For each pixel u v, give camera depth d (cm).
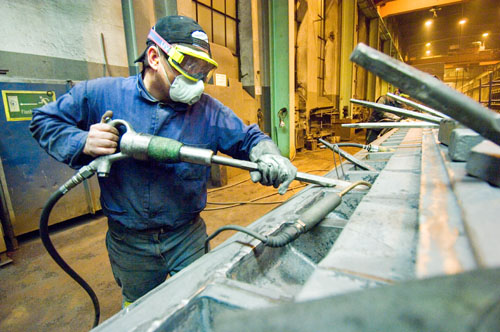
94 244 195
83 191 230
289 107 459
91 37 235
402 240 34
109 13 246
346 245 33
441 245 23
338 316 14
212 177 346
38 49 202
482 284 14
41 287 149
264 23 449
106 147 67
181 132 85
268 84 471
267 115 484
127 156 67
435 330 13
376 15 936
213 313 36
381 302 14
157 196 83
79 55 227
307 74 604
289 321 15
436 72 571
